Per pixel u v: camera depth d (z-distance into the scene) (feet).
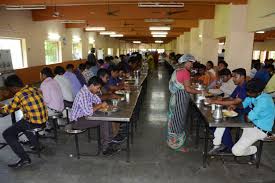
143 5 20.97
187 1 20.80
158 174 9.86
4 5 21.61
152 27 36.86
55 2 21.59
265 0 15.99
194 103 12.10
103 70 12.50
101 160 10.98
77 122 10.68
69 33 42.98
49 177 9.64
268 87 15.92
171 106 11.87
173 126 11.89
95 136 13.84
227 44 20.85
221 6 23.90
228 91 14.28
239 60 20.34
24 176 9.73
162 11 28.37
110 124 11.39
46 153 11.69
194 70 20.67
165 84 34.83
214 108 10.28
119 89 15.67
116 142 12.11
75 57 47.37
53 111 12.48
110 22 40.14
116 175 9.78
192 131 14.33
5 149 12.13
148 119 17.29
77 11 29.37
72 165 10.57
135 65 25.54
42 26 33.65
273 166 10.53
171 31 47.85
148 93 27.55
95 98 10.47
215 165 10.55
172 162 10.83
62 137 13.65
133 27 44.32
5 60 21.49
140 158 11.18
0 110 10.32
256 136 9.35
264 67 17.74
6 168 10.35
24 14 29.30
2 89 14.01
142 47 137.08
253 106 9.39
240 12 19.80
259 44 53.93
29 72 30.07
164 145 12.64
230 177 9.65
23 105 10.27
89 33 53.88
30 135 11.27
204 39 28.76
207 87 16.93
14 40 28.86
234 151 9.89
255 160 10.82
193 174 9.86
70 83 15.42
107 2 21.86
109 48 74.38
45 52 35.01
